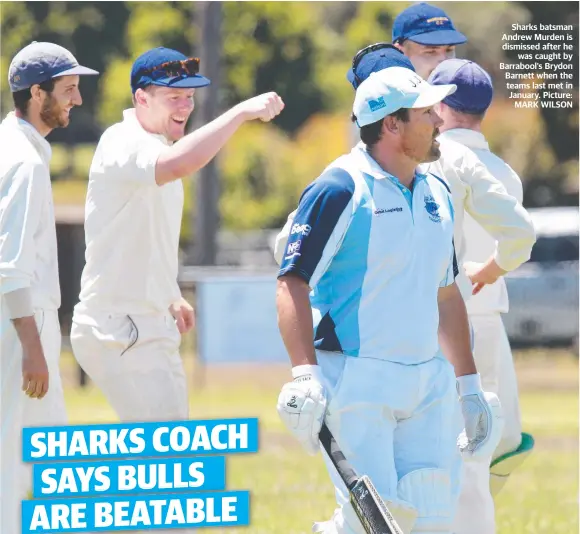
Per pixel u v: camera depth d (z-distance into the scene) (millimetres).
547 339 81750
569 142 110250
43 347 21859
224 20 105250
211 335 68625
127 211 22031
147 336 22422
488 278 22250
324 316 17969
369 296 17734
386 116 17781
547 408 55000
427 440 18109
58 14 107938
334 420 17781
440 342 19312
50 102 22172
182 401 23062
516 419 23531
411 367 17891
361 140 18344
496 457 23547
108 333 22328
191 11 101500
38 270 21844
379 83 17844
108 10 108312
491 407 19031
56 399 22250
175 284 22969
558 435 45219
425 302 17969
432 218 18047
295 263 17562
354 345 17797
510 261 21891
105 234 22203
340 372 17781
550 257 84312
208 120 88062
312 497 31125
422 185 18188
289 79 108188
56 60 22172
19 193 21156
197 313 68688
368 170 17766
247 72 106125
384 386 17688
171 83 22391
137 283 22359
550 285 81625
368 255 17641
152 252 22344
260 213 110000
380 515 16422
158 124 22766
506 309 23219
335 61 110250
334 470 17766
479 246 23281
